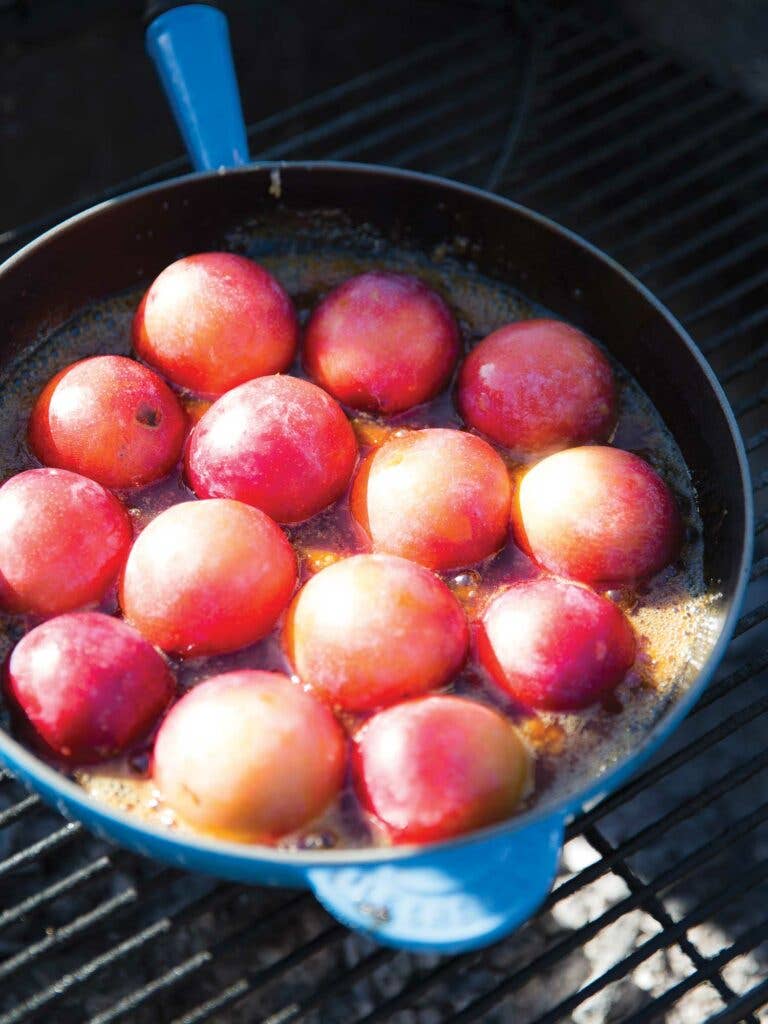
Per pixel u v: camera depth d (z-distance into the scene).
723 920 0.50
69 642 0.32
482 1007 0.38
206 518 0.34
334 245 0.45
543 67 0.61
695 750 0.41
